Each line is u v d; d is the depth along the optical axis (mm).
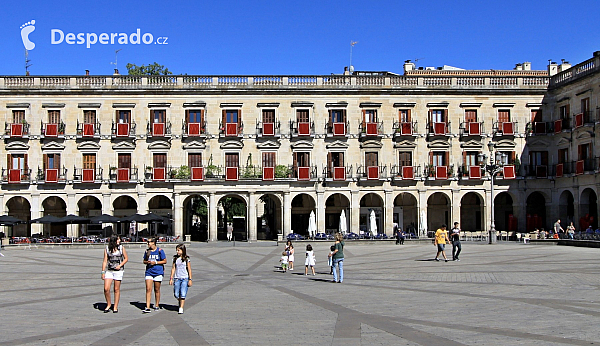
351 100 69500
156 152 68062
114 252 20281
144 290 26094
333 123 68750
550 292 23406
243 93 68750
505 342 14938
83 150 67750
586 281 26562
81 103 68062
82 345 15117
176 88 68312
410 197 72438
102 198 67500
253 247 59094
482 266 34250
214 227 67062
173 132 68312
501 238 64250
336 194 73312
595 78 61281
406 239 61469
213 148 68438
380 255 44906
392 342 15164
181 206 67062
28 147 67562
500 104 69562
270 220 85000
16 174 66625
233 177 66688
